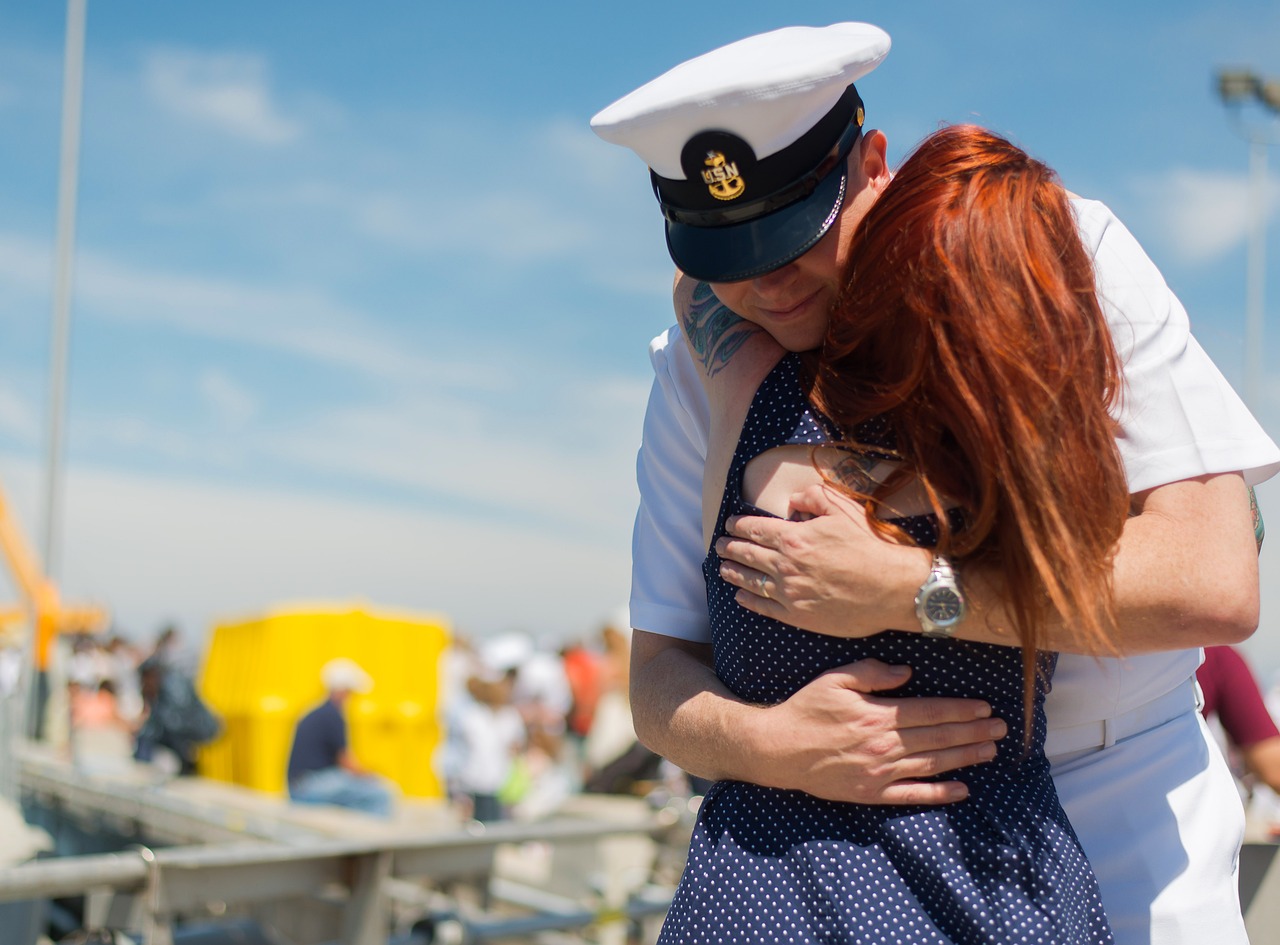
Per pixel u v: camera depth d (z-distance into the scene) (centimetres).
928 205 117
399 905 365
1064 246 119
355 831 472
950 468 118
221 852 238
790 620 124
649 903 349
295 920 291
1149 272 135
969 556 117
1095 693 141
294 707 979
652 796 380
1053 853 119
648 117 129
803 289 131
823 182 128
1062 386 111
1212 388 129
